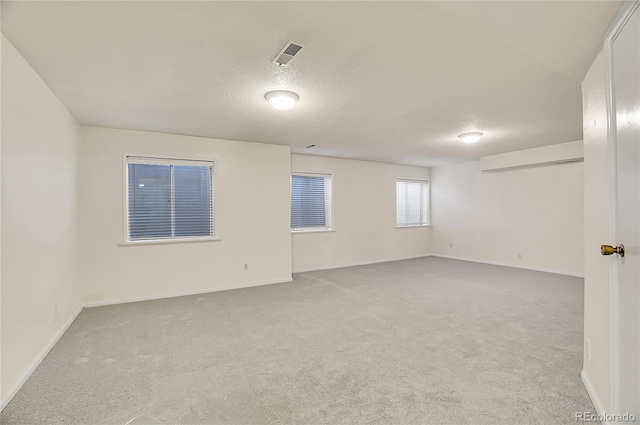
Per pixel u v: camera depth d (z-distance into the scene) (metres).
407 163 7.23
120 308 3.76
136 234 4.21
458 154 6.08
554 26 1.64
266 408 1.84
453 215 7.35
